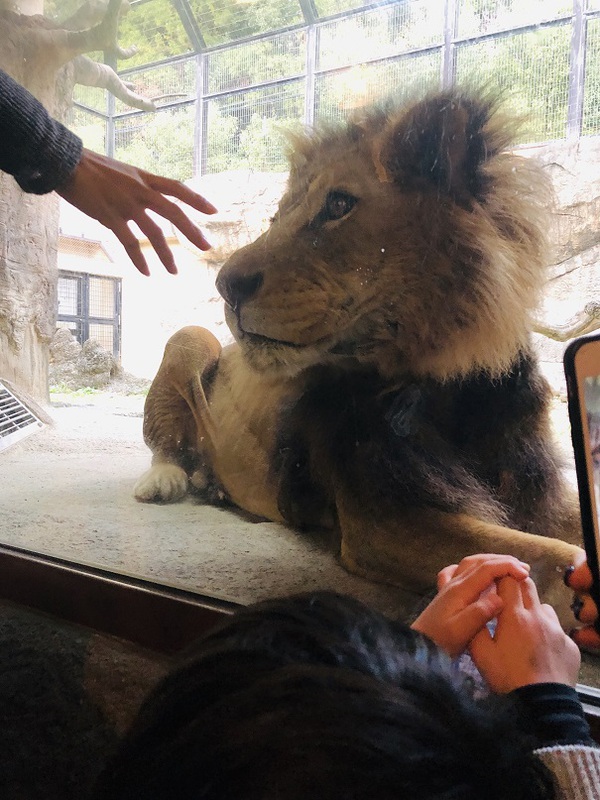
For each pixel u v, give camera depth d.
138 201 2.20
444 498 1.79
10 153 2.03
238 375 2.68
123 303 3.74
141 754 0.76
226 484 2.72
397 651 0.77
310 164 1.97
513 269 1.76
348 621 0.82
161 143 3.13
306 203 1.90
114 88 3.23
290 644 0.79
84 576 2.03
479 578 1.12
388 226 1.77
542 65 1.89
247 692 0.72
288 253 1.86
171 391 2.99
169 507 2.79
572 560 1.45
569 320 1.84
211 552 2.14
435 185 1.74
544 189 1.79
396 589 1.81
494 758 0.66
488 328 1.76
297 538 2.28
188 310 3.25
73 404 4.75
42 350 5.23
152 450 3.08
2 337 5.09
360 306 1.82
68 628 2.07
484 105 1.78
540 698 0.96
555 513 1.77
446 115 1.71
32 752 2.03
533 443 1.82
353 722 0.65
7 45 3.60
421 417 1.88
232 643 0.81
